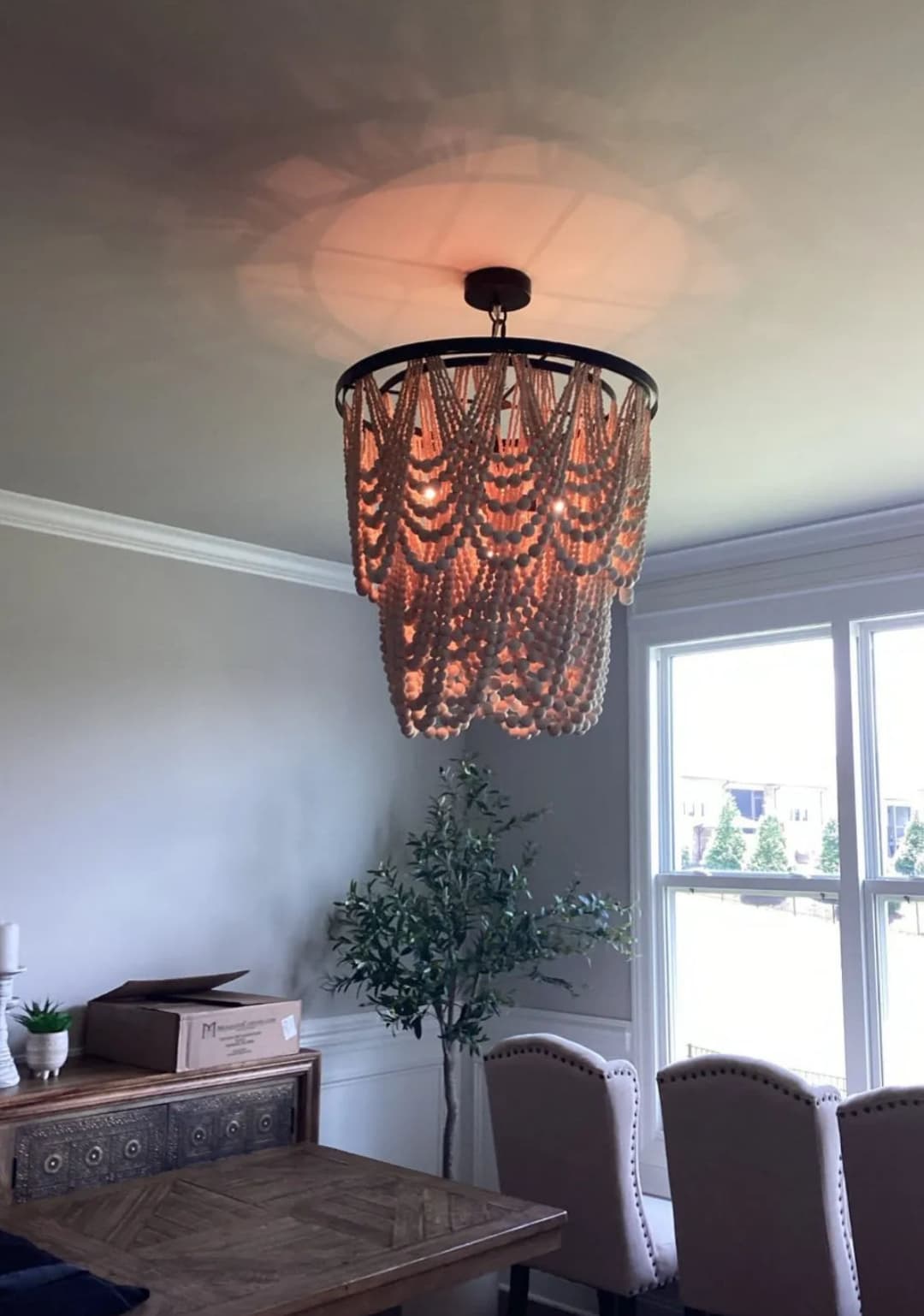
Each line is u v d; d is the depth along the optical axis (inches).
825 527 148.9
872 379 102.0
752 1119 111.1
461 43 59.4
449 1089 156.0
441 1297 131.0
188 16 57.6
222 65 61.3
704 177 70.8
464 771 171.8
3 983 123.2
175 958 150.7
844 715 147.7
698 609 164.1
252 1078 135.6
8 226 76.9
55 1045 125.2
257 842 161.5
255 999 141.6
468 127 66.2
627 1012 163.6
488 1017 162.2
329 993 167.6
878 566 145.9
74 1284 76.9
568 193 72.6
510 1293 136.9
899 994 141.3
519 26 58.1
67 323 91.4
